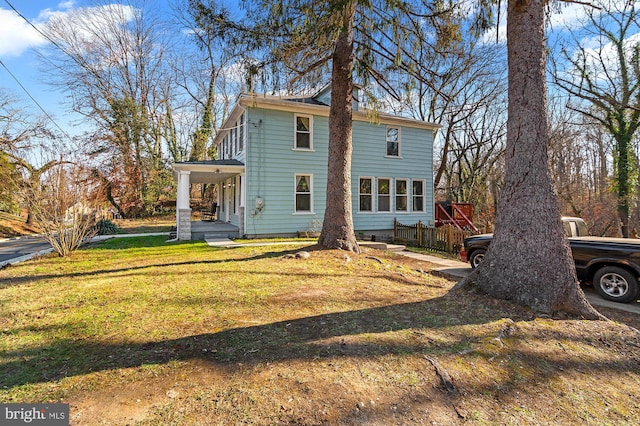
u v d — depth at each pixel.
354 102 13.31
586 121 17.75
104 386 2.13
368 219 13.69
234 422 1.82
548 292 3.74
